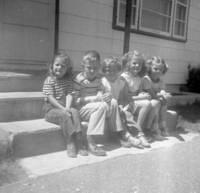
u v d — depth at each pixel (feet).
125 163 8.88
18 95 10.34
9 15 13.78
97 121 9.64
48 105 10.02
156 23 22.41
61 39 16.39
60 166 8.27
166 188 7.30
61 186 7.05
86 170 8.11
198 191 7.27
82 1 17.10
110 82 11.10
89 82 10.68
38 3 14.85
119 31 19.63
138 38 20.76
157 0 22.20
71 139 9.37
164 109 12.40
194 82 25.23
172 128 13.55
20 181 7.17
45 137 9.11
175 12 23.59
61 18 16.20
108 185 7.27
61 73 9.98
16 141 8.41
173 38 23.84
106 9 18.54
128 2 14.78
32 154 8.89
